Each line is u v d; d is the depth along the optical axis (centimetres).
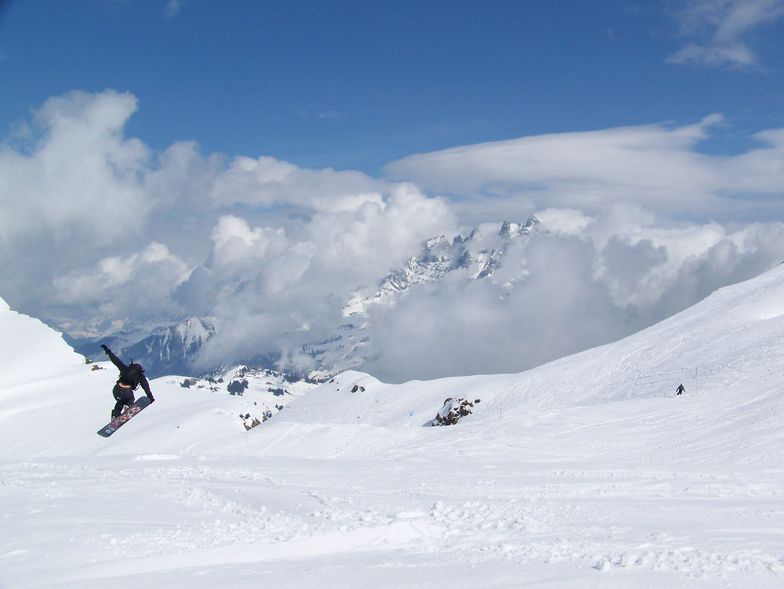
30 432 7794
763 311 7512
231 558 1076
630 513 1577
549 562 1028
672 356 6831
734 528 1390
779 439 2981
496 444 3397
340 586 882
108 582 915
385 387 9938
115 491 1734
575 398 6681
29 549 1109
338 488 1958
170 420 8150
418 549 1157
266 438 4959
